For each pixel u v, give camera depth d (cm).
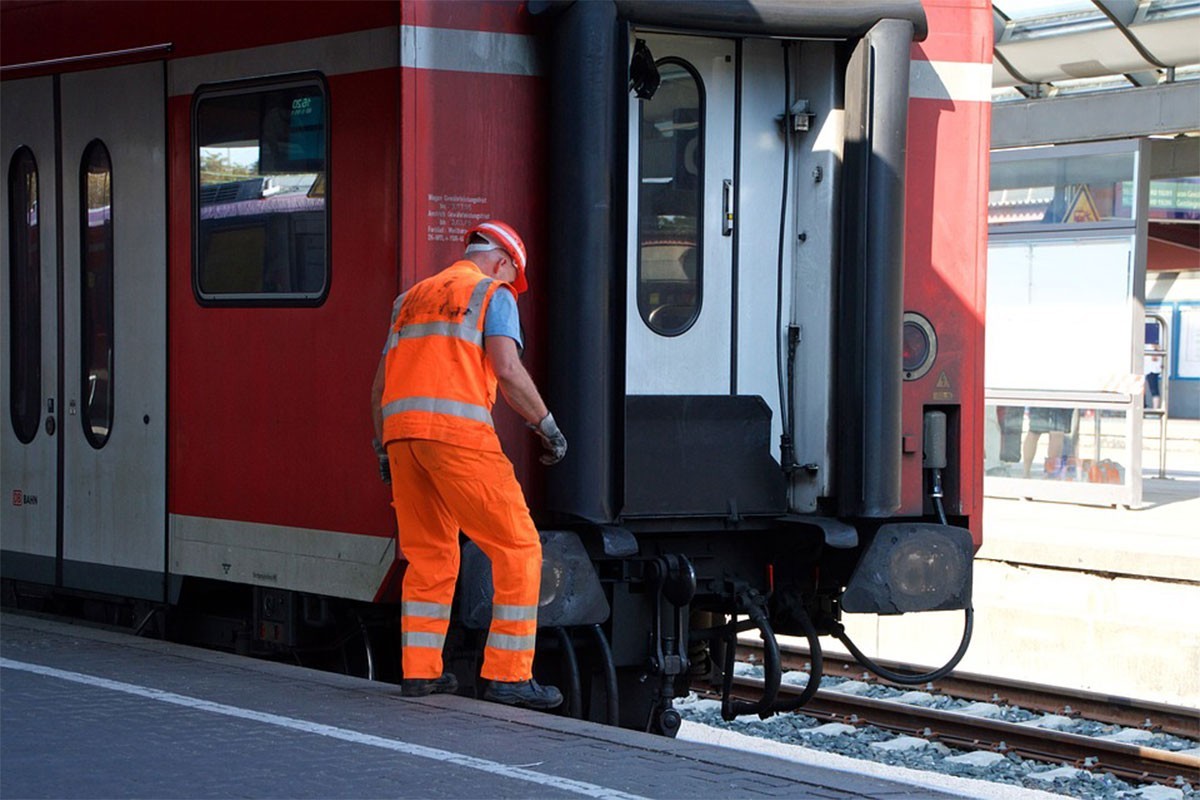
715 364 2580
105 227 2930
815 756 2956
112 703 2212
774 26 2444
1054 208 5578
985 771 2964
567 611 2394
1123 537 4453
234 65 2644
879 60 2491
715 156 2572
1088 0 5253
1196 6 4962
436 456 2131
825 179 2578
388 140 2370
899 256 2519
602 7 2348
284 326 2572
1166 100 5256
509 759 1928
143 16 2803
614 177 2370
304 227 2533
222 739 1998
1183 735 3281
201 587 2833
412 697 2270
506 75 2406
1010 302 5703
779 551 2639
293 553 2577
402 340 2175
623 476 2394
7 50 3111
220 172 2686
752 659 4053
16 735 2011
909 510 2639
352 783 1798
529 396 2150
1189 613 3897
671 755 1980
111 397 2933
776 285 2614
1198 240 8162
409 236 2347
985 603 4238
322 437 2514
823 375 2586
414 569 2255
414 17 2341
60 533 3055
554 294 2405
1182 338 10731
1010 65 5597
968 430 2673
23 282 3130
